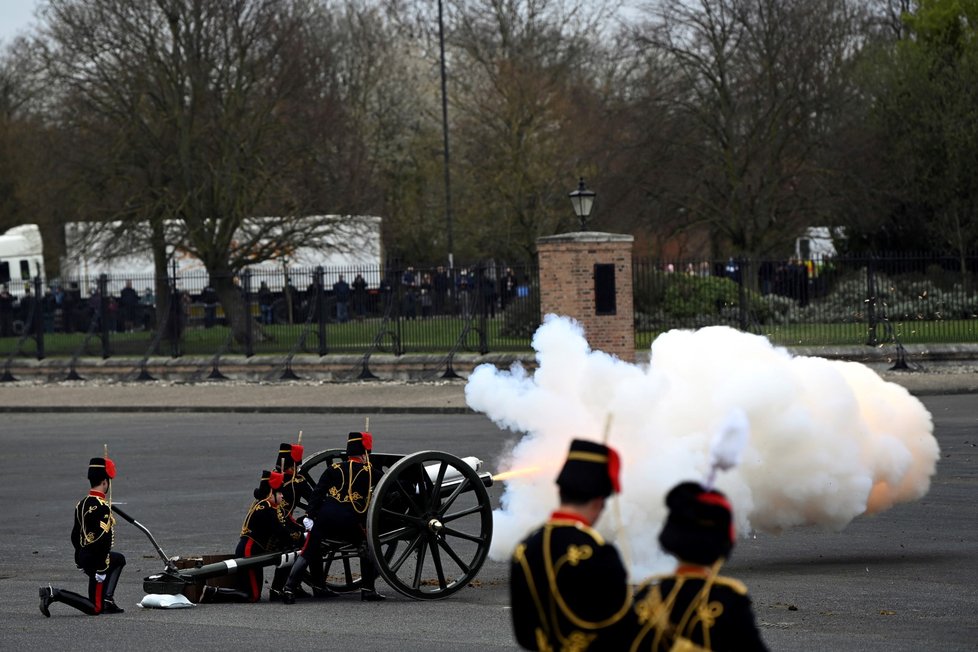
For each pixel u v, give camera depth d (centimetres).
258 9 16088
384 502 4538
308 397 12031
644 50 18038
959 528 5378
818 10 17825
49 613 4272
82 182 15900
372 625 3975
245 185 15862
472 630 3838
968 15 18275
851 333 13038
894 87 17950
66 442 9762
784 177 17838
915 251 18450
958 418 8981
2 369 15425
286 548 4600
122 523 6153
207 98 16025
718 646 1741
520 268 13500
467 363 13038
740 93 17712
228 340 14712
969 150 17525
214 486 7206
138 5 15875
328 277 17025
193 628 3991
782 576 4562
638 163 17938
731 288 13675
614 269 12225
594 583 1783
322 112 16325
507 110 18962
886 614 3884
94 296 15500
